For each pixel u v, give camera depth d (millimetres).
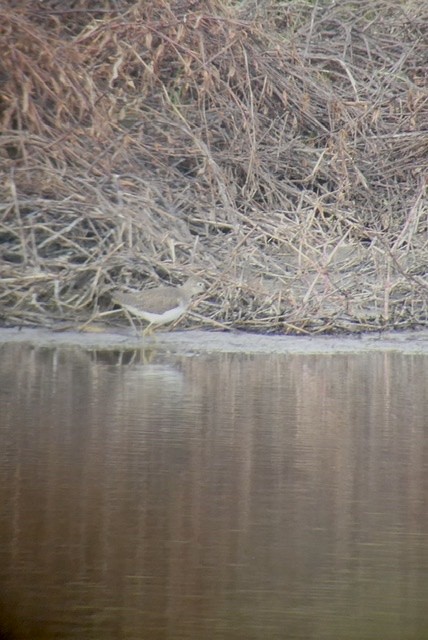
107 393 23859
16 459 18969
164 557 14992
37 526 15984
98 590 14062
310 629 13078
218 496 17250
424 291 31984
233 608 13633
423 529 16094
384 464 18922
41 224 31750
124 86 36594
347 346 29703
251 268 31969
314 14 39688
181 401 23250
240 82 36719
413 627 13086
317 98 38250
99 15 38312
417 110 37594
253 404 23109
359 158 36969
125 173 34125
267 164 36281
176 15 37438
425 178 35219
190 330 31000
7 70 34438
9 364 26688
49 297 31531
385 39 40594
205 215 33594
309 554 15078
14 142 33844
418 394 24219
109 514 16406
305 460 19188
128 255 31281
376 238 32969
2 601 13797
